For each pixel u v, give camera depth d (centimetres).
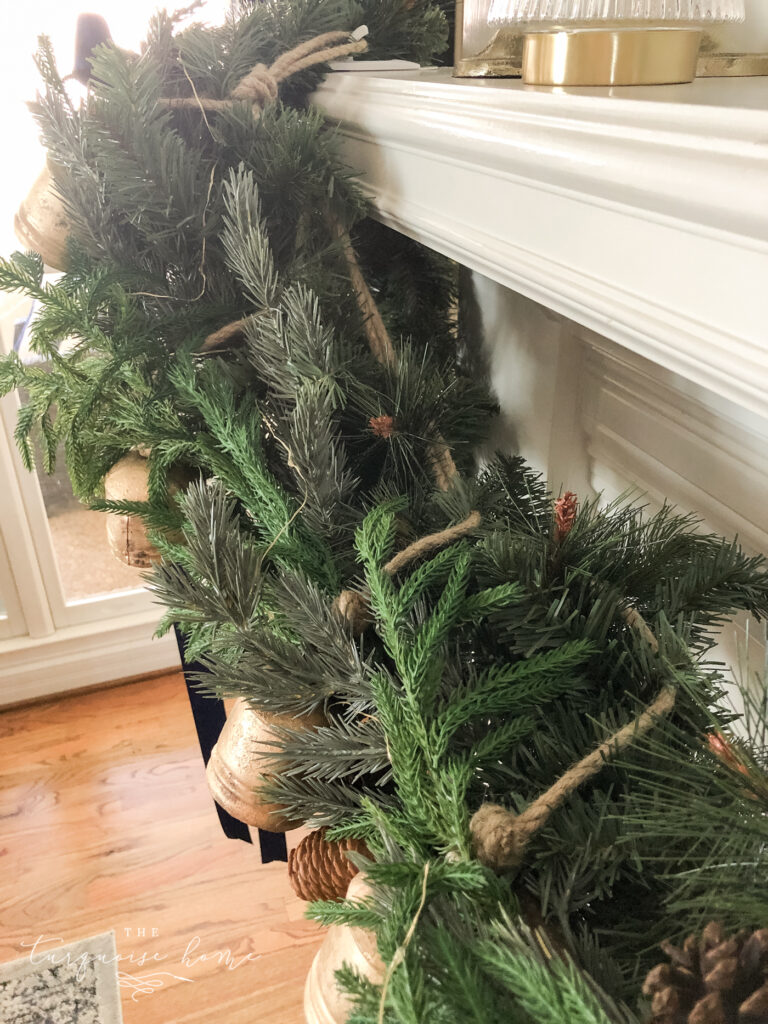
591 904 35
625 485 70
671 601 45
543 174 39
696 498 61
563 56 43
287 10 71
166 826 136
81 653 163
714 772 33
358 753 42
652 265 34
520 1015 26
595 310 39
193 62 66
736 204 28
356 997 31
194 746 152
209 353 65
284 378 58
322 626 44
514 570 44
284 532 52
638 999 29
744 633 57
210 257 66
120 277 65
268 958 117
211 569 43
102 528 159
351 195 65
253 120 63
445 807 33
